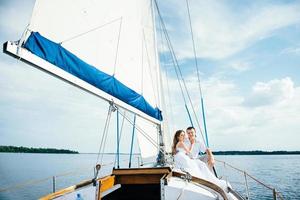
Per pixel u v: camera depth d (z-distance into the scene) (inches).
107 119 175.8
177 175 171.5
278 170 2719.0
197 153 218.5
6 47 106.7
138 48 211.5
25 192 707.4
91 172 1596.9
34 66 123.2
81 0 146.3
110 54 172.7
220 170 1835.6
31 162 2508.6
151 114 239.1
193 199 146.4
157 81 267.6
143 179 166.7
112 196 169.6
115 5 175.2
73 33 143.2
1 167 987.9
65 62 138.1
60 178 1182.3
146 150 343.9
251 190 1342.3
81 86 148.2
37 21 122.3
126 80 192.1
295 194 1274.6
